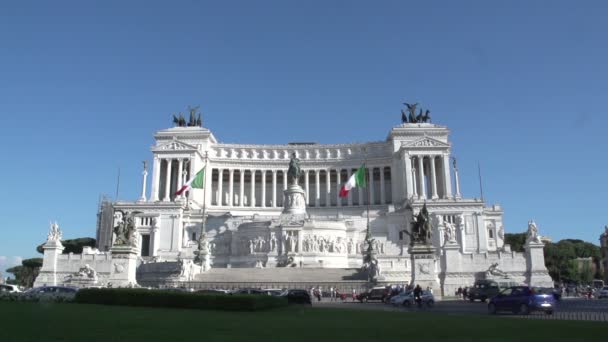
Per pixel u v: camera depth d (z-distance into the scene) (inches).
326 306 1804.9
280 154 6072.8
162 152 5536.4
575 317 1385.3
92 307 1355.8
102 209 5123.0
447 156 5369.1
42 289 1701.5
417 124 5777.6
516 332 867.4
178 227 4643.2
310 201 6107.3
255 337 759.1
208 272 3127.5
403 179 5408.5
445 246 2920.8
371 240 3201.3
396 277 3063.5
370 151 5925.2
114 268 2294.5
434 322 1059.3
